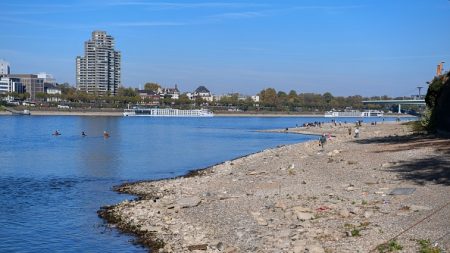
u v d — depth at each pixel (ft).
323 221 81.20
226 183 135.33
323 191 106.42
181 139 399.65
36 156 257.14
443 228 71.10
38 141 359.87
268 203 98.84
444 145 167.12
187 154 275.80
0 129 504.02
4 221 110.22
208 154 277.85
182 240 81.51
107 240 90.58
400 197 93.61
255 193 111.96
